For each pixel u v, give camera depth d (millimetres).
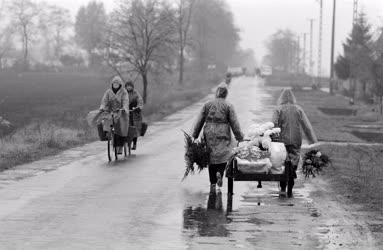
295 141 17062
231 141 17172
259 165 16531
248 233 12414
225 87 17328
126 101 24391
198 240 11836
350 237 12102
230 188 16891
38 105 58438
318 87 116500
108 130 24016
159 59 62438
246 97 78125
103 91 84562
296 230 12695
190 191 17438
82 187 17953
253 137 16906
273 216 14094
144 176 20203
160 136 34812
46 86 96938
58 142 28938
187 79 123438
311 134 17156
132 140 27078
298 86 108938
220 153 16984
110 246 11406
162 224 13242
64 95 75188
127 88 27016
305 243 11617
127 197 16422
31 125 35438
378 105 69500
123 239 11938
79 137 32281
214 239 11906
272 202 15875
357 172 21359
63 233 12383
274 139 17109
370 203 15656
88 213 14336
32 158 24594
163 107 58031
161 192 17234
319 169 18016
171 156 25750
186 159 17438
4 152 24750
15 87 92688
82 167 22266
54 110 52312
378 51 66938
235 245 11445
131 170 21594
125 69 62531
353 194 17000
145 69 61656
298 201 16016
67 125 37844
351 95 84375
